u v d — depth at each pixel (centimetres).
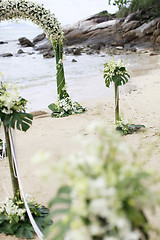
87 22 3559
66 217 116
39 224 314
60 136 604
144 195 112
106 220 110
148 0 3008
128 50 2669
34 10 681
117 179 110
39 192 387
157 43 2636
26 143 578
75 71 1670
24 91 1128
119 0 1883
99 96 1011
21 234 303
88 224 110
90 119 720
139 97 933
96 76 1465
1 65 2044
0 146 538
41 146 554
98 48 2966
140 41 2838
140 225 122
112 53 2603
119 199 106
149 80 1227
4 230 308
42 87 1213
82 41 3356
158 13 2958
